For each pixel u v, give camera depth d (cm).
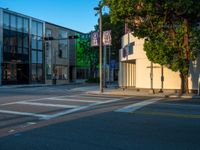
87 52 6931
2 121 1260
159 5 2452
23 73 5428
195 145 870
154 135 988
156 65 3138
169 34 2628
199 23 2825
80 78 7350
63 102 1961
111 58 6059
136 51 3284
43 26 5856
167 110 1570
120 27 5969
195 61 2892
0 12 4831
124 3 2470
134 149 827
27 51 5441
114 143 888
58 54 6397
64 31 6625
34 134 1009
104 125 1155
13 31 5116
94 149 827
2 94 2691
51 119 1301
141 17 2595
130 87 3809
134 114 1425
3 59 4897
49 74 6025
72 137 963
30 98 2248
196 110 1576
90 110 1569
